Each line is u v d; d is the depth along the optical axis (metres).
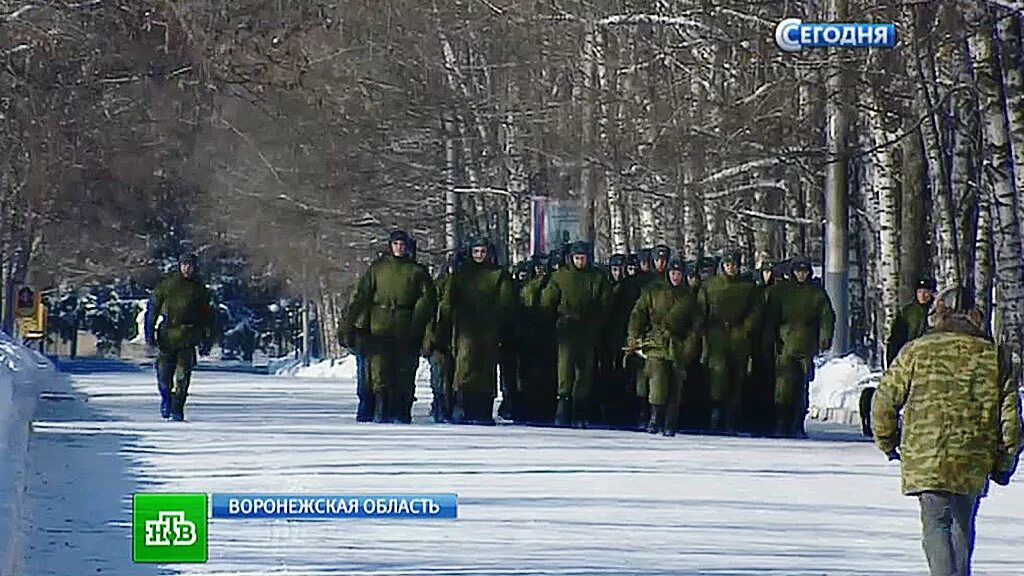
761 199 83.00
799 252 86.75
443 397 47.25
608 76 75.31
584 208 79.62
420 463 34.75
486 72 87.75
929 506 19.09
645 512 27.83
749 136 69.31
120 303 181.88
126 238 142.50
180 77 81.88
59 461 34.19
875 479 33.59
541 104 82.81
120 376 92.19
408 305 45.91
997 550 24.61
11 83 81.88
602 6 75.12
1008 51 54.41
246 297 180.38
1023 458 39.75
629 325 44.75
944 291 19.59
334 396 66.44
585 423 46.38
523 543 24.19
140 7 78.00
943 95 61.69
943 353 19.12
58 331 182.38
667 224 89.25
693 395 46.47
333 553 23.02
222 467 33.34
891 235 66.44
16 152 93.69
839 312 60.75
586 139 75.56
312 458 35.41
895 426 19.36
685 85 74.88
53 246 138.50
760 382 46.84
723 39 65.19
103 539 23.77
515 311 46.81
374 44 88.62
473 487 30.84
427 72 88.44
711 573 21.81
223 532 24.94
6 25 76.12
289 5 82.31
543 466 34.66
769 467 35.72
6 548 19.34
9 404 40.72
